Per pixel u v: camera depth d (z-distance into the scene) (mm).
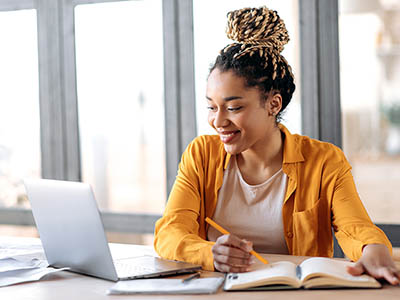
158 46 2582
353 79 7848
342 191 1424
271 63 1362
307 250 1433
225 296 978
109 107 2695
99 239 1073
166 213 1442
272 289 1011
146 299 973
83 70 2699
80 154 2725
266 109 1378
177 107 2486
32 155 2818
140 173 2734
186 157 1563
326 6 2248
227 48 1362
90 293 1026
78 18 2676
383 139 7738
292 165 1453
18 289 1070
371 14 7496
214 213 1508
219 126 1350
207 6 2439
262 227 1464
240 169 1509
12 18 2771
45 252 1245
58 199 1140
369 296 958
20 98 2799
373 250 1121
